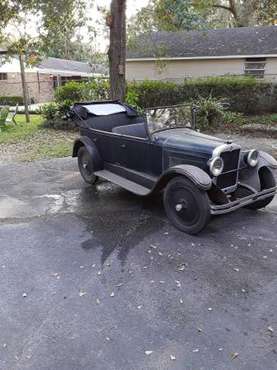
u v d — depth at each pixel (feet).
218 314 9.14
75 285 10.56
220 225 14.34
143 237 13.47
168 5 39.45
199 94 46.16
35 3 33.47
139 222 14.83
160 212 15.81
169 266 11.45
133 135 17.83
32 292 10.25
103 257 12.10
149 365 7.57
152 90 47.91
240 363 7.57
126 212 15.94
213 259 11.79
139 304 9.63
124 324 8.86
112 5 31.42
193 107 16.67
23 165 24.58
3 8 33.78
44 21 35.19
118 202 17.21
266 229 13.93
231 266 11.35
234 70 58.18
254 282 10.48
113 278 10.88
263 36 60.18
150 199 17.43
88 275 11.06
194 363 7.60
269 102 46.83
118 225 14.60
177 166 13.39
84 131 19.74
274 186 14.88
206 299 9.76
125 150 17.04
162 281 10.65
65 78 103.30
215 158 13.01
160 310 9.36
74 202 17.35
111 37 32.30
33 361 7.77
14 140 33.47
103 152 18.79
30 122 45.62
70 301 9.82
